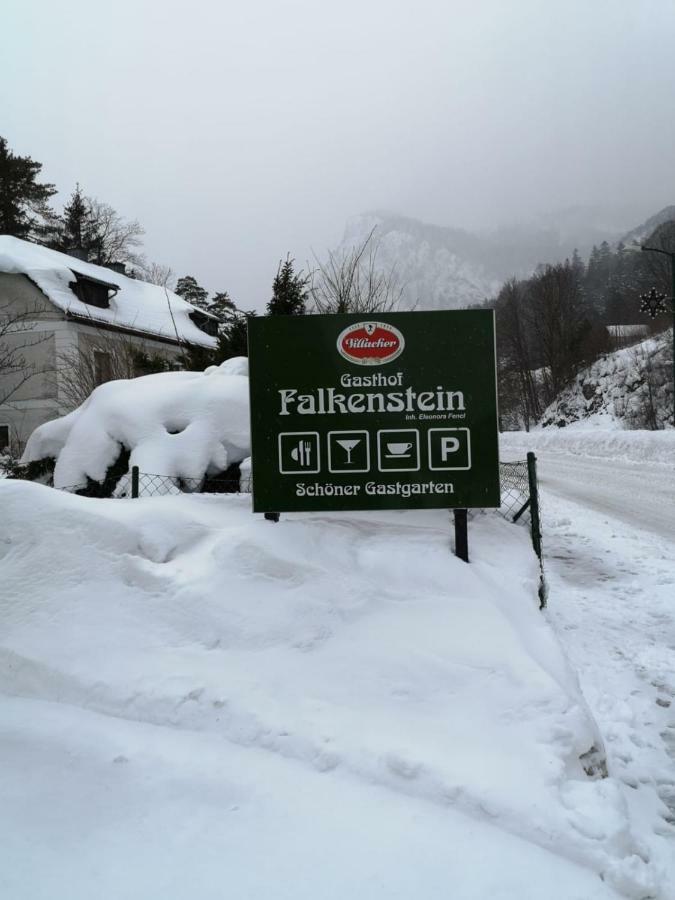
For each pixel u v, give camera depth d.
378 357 4.45
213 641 3.52
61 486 7.15
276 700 3.11
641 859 2.38
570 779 2.69
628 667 4.49
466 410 4.43
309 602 3.72
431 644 3.48
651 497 12.52
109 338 16.98
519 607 4.14
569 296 49.00
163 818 2.48
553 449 26.00
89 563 3.93
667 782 3.16
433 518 5.12
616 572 6.82
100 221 49.12
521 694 3.11
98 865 2.25
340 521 4.67
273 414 4.50
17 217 40.78
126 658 3.42
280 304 10.91
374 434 4.45
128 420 7.05
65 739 2.96
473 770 2.65
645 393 33.94
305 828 2.42
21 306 22.50
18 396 21.94
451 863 2.25
